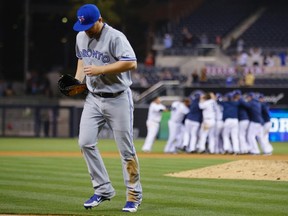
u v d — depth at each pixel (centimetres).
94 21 2127
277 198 2561
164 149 6462
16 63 11344
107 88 2175
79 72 2250
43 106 8981
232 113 5916
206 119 5944
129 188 2220
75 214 2127
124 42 2139
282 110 7706
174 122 6006
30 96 9925
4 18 11388
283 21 11256
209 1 11988
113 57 2161
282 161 3622
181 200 2505
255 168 3438
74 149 6331
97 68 2117
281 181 3114
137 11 11581
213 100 5969
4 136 9094
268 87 8700
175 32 11288
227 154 5909
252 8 11644
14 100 9625
